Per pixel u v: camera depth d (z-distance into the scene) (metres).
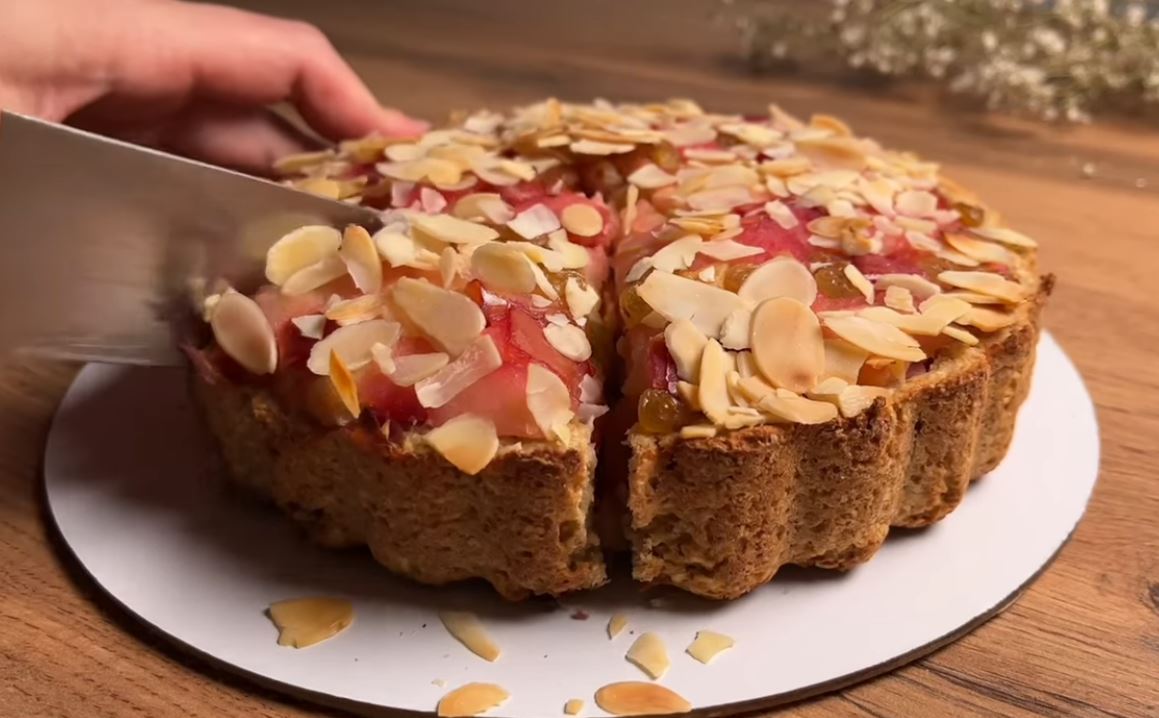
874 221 0.31
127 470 0.30
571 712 0.25
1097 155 0.47
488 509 0.26
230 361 0.28
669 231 0.30
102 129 0.36
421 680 0.26
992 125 0.50
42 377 0.33
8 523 0.29
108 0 0.34
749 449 0.26
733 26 0.60
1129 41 0.49
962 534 0.29
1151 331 0.37
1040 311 0.31
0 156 0.25
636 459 0.26
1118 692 0.26
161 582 0.27
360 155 0.33
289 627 0.26
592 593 0.28
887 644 0.26
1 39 0.32
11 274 0.27
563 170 0.33
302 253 0.28
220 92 0.37
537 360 0.27
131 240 0.27
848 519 0.27
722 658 0.26
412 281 0.27
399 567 0.27
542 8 0.63
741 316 0.27
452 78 0.53
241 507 0.29
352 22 0.60
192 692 0.26
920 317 0.28
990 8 0.50
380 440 0.26
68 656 0.26
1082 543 0.29
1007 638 0.27
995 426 0.30
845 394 0.26
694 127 0.35
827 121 0.37
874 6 0.53
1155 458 0.32
